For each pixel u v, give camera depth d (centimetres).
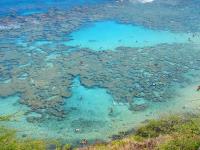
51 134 5119
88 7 10344
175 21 9438
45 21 9281
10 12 9806
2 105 5859
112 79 6631
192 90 6284
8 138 2267
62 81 6556
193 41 8300
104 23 9200
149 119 5425
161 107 5772
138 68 7038
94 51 7700
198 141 2653
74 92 6231
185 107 5759
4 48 7806
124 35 8550
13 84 6450
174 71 6950
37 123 5378
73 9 10162
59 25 9031
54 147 4512
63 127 5303
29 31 8662
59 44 8000
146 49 7862
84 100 6003
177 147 2642
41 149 2461
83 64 7144
